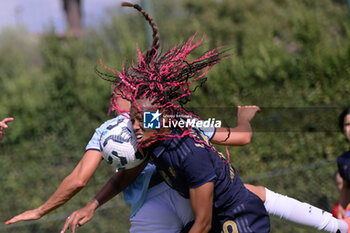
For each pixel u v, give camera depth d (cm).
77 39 2623
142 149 948
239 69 2300
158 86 899
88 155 991
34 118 2259
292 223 1090
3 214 2120
